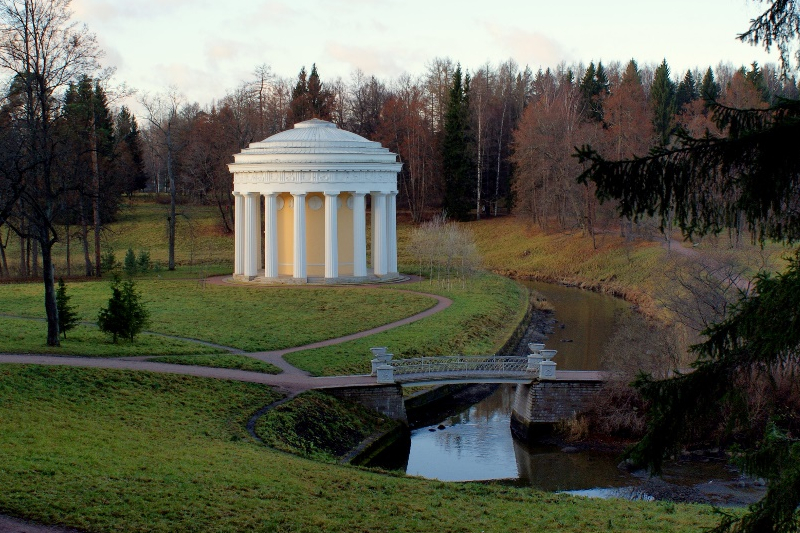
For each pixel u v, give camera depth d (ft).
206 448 115.55
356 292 265.54
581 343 225.15
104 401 130.00
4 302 229.66
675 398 56.08
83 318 209.97
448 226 356.79
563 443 148.87
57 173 187.01
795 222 54.54
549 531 95.71
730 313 57.31
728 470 132.57
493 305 256.11
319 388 151.43
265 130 466.70
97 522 83.97
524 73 577.43
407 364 173.78
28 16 156.04
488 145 474.08
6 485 89.20
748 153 52.44
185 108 582.76
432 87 498.69
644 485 127.54
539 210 417.69
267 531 88.28
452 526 95.71
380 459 141.18
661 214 54.60
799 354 52.39
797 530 54.95
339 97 547.49
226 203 460.96
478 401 181.16
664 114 433.07
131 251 312.71
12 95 164.04
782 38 55.36
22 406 120.06
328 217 286.05
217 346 183.11
